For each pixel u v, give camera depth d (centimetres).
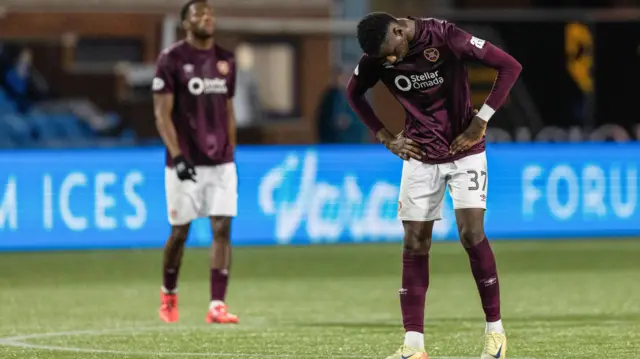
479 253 2192
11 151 4834
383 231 5044
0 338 2748
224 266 2941
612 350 2478
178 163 2902
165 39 5775
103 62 6200
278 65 6100
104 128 5506
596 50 5388
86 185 4866
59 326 2997
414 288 2202
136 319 3156
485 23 5409
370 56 2148
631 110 5403
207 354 2456
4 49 5506
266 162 4984
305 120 6066
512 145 5112
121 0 6291
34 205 4841
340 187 5019
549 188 5128
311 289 3919
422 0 6025
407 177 2209
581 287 3875
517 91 5375
